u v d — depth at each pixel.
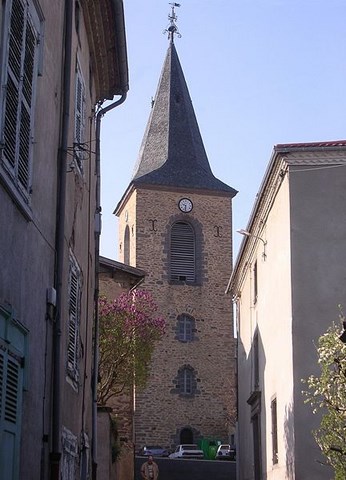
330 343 14.87
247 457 27.27
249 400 24.91
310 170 19.11
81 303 13.33
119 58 15.54
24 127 8.59
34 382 9.20
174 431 54.25
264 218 22.66
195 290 58.19
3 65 7.61
